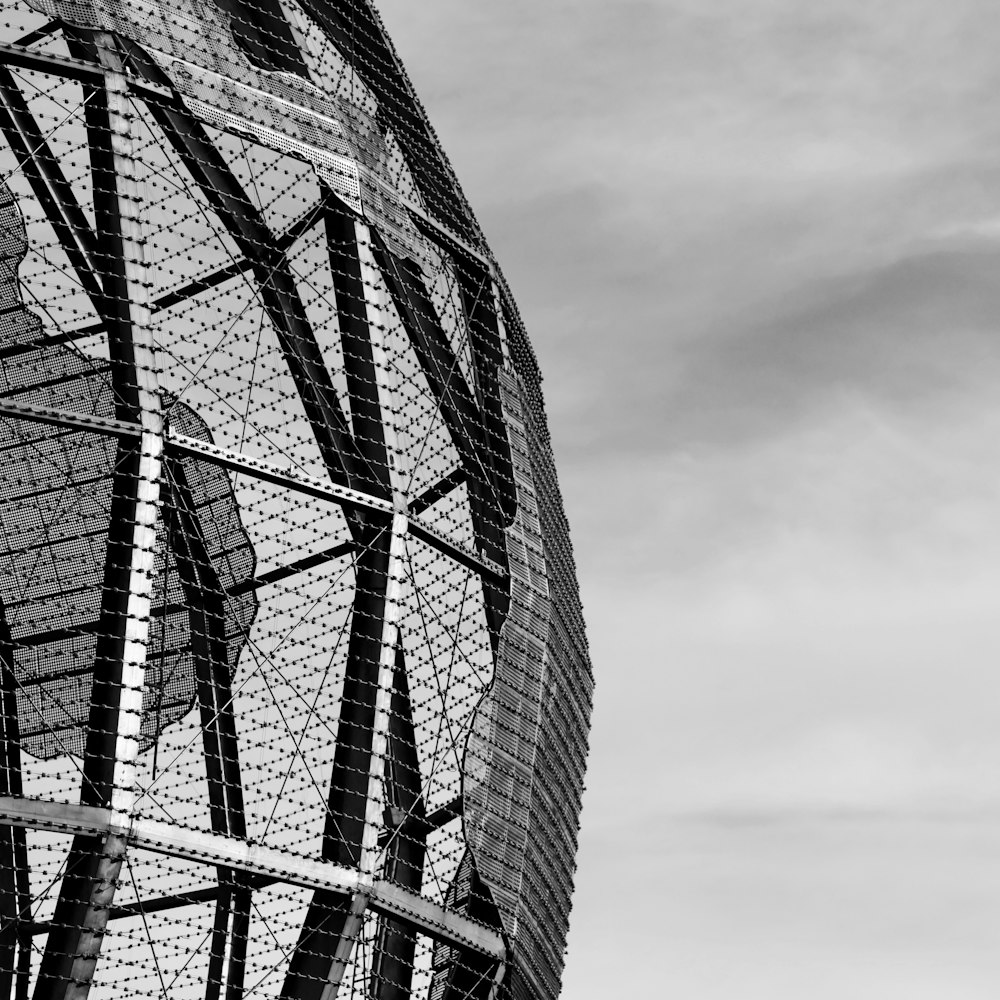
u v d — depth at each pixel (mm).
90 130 25719
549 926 29734
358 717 25047
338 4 32812
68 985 21891
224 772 26812
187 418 27922
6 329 28547
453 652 26875
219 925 27609
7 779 28609
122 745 22297
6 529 29625
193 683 29859
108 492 28188
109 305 24797
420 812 26766
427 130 33406
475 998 26969
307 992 23828
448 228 32188
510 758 28000
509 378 32281
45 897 23375
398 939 27031
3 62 25328
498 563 29781
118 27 26344
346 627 25703
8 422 28047
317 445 26469
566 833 31188
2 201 28812
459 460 29344
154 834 22328
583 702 33062
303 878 23609
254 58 28797
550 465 34375
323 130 28891
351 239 28297
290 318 27094
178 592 29609
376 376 27156
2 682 29688
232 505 29438
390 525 26328
